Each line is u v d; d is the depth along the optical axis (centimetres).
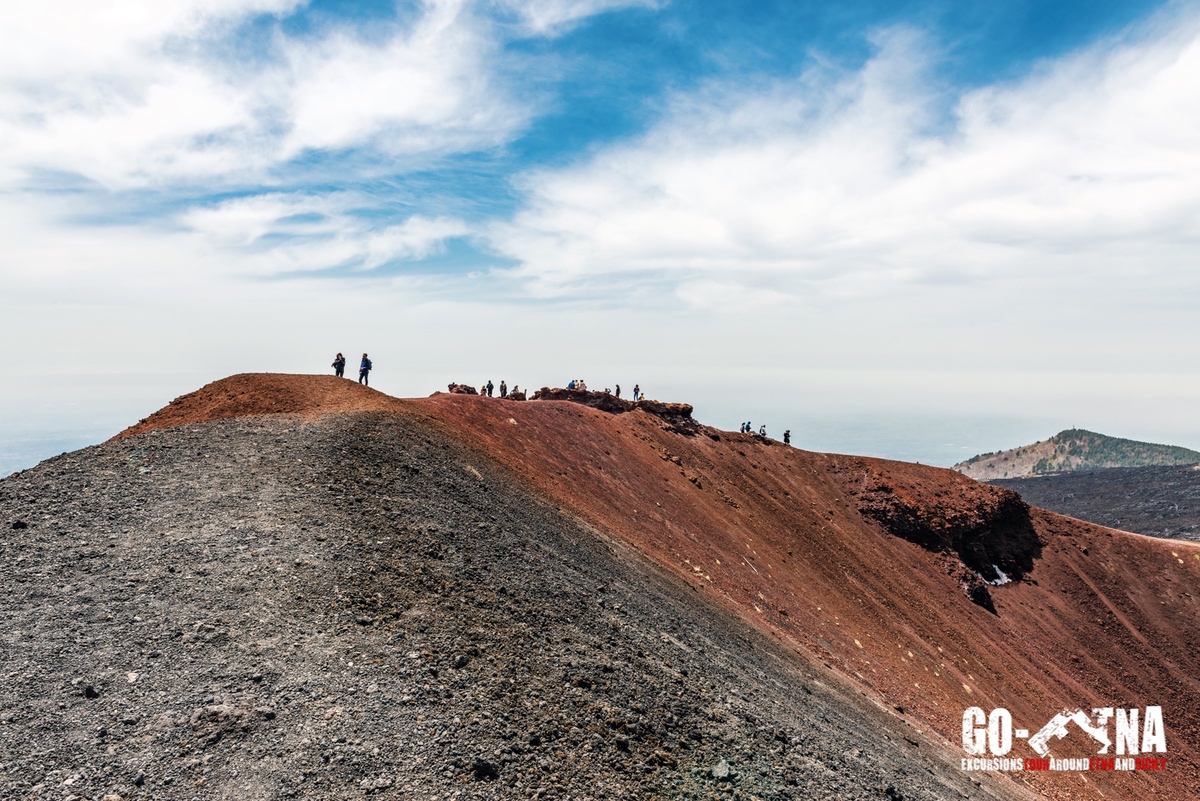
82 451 2222
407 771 953
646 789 1096
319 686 1100
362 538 1712
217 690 1054
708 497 5641
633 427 6266
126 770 873
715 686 1717
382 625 1342
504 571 1853
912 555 7162
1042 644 6669
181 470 2061
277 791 870
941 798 1761
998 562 7775
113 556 1475
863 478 7906
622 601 2144
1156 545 8469
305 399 3059
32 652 1099
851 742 1903
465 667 1273
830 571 5656
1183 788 4819
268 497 1884
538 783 1012
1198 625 7388
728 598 3512
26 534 1552
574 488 3850
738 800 1153
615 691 1389
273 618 1277
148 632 1191
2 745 883
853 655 3975
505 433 4116
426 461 2575
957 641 5641
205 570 1434
